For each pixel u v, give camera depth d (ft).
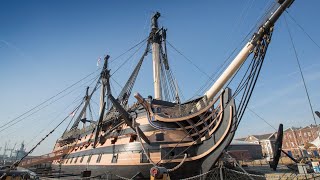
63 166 114.21
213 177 58.70
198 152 61.46
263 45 46.32
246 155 184.34
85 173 79.51
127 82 104.99
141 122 70.23
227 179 60.64
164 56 100.07
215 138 57.57
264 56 46.57
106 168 72.13
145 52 104.22
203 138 60.64
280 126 69.92
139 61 104.73
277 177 72.95
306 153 186.91
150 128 67.00
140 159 63.72
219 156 56.75
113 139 76.43
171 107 71.00
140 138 61.41
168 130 65.21
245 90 51.19
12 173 44.21
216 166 60.18
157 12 105.60
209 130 60.23
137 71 103.76
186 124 65.92
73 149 112.88
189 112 65.57
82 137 109.50
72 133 126.21
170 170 56.03
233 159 60.39
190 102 67.82
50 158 108.27
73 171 98.78
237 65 51.13
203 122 61.31
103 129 94.22
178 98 93.50
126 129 74.28
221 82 55.62
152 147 63.52
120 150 70.64
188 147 60.64
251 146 225.97
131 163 65.00
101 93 130.00
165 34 102.37
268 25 44.55
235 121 53.31
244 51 48.91
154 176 40.91
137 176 62.39
